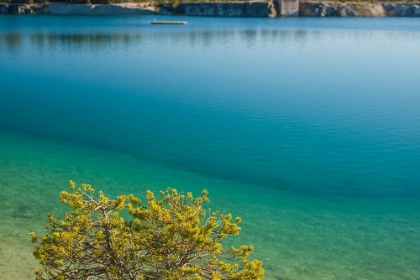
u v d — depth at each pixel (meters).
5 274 15.79
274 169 27.12
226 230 10.66
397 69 60.19
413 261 17.92
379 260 17.89
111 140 31.97
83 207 10.48
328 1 192.50
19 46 80.62
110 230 10.23
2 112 38.69
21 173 25.72
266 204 22.61
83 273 10.24
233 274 10.27
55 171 26.27
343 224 20.72
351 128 34.44
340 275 16.84
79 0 182.38
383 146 30.77
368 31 119.25
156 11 184.38
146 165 27.61
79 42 87.94
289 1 182.88
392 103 42.00
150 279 10.06
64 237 9.73
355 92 46.41
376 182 25.44
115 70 57.38
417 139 32.06
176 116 37.53
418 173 26.61
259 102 41.97
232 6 181.75
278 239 19.22
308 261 17.64
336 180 25.67
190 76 53.94
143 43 87.50
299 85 49.47
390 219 21.27
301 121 36.25
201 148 30.45
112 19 157.75
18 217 20.27
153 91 46.09
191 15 185.75
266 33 111.31
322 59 69.00
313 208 22.28
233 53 74.69
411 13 189.25
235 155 29.27
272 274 16.62
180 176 26.05
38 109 39.72
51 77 52.91
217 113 38.44
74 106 40.69
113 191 23.78
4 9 177.25
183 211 10.60
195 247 10.03
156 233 10.12
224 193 23.84
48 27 123.00
